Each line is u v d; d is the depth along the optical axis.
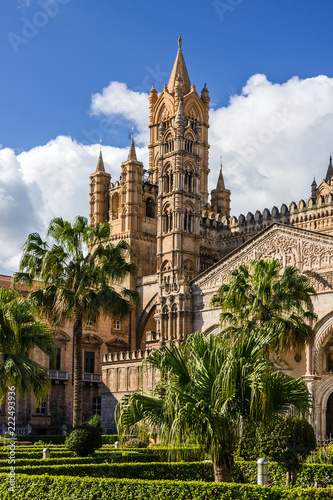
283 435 33.28
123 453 40.31
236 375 26.77
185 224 95.75
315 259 69.81
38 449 48.94
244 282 53.56
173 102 127.44
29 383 46.94
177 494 24.59
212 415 26.64
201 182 129.62
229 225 110.94
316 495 23.45
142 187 116.75
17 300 50.22
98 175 122.25
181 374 28.30
